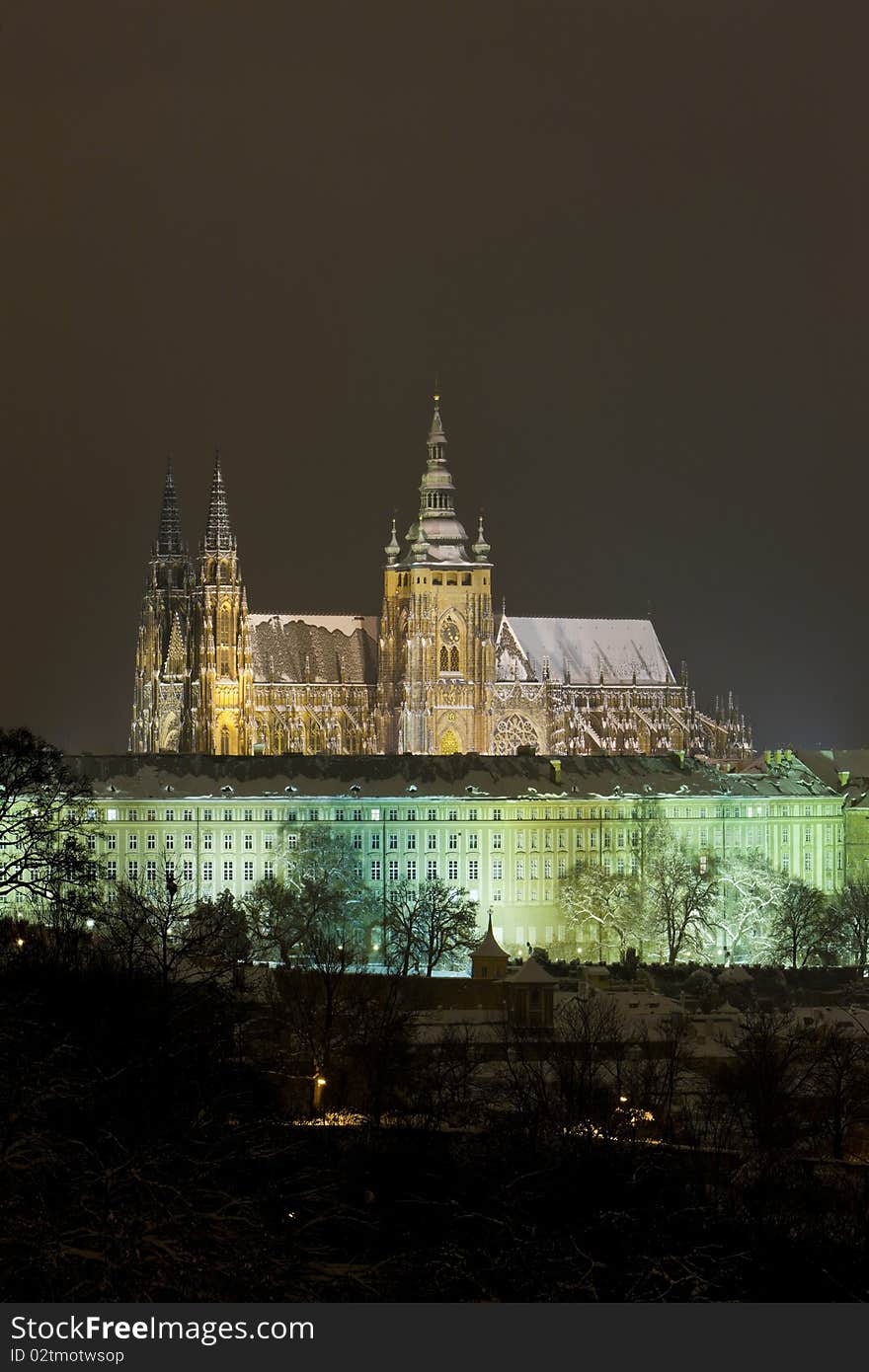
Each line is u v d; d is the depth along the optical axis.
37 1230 124.19
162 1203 129.12
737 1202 199.00
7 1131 129.88
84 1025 179.62
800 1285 180.00
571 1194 192.25
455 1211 177.25
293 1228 144.62
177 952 199.00
